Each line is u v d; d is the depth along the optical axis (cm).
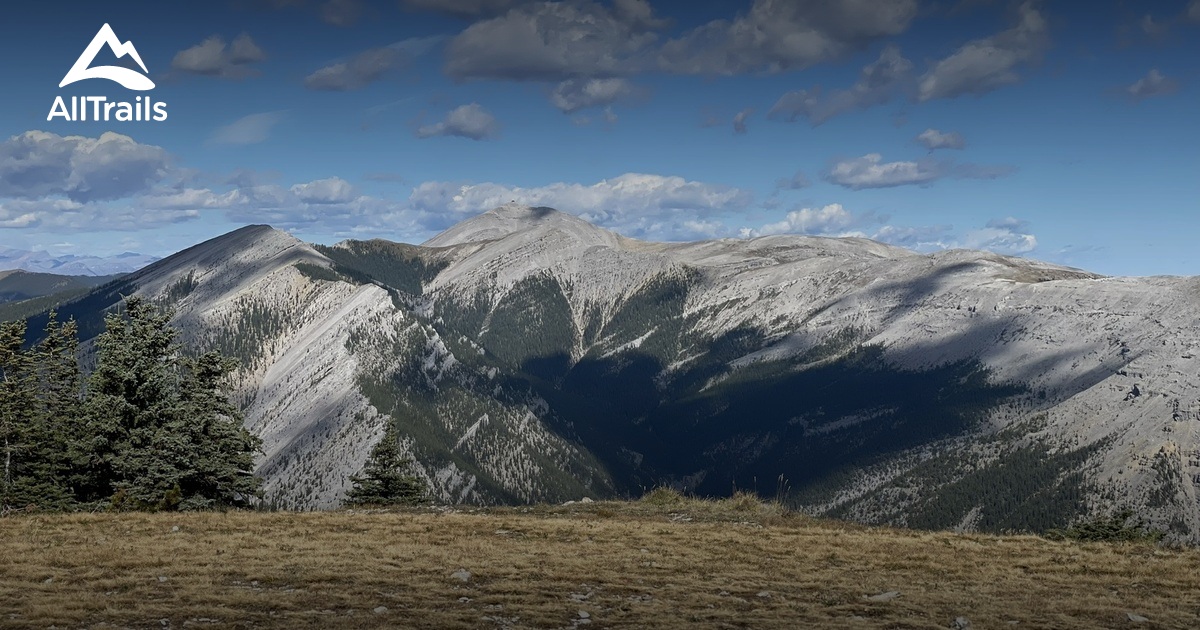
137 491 5756
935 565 3697
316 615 2733
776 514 4997
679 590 3203
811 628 2764
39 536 3881
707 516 4866
